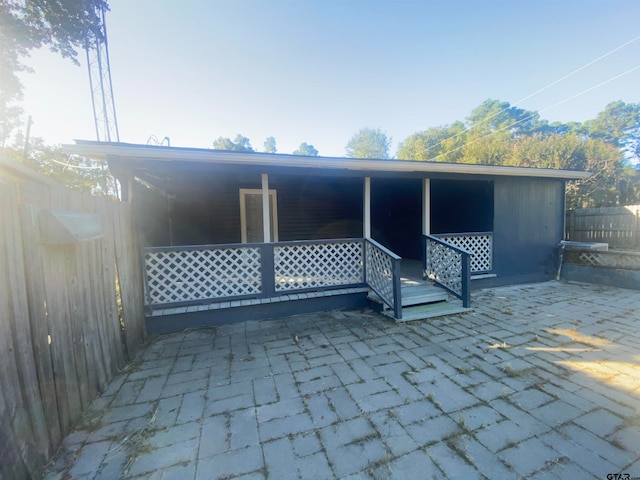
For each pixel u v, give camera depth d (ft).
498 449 5.54
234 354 10.21
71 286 6.70
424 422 6.39
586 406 6.82
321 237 24.06
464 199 21.13
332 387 7.93
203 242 21.12
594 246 20.70
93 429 6.40
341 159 14.08
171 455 5.60
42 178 5.66
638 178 55.83
